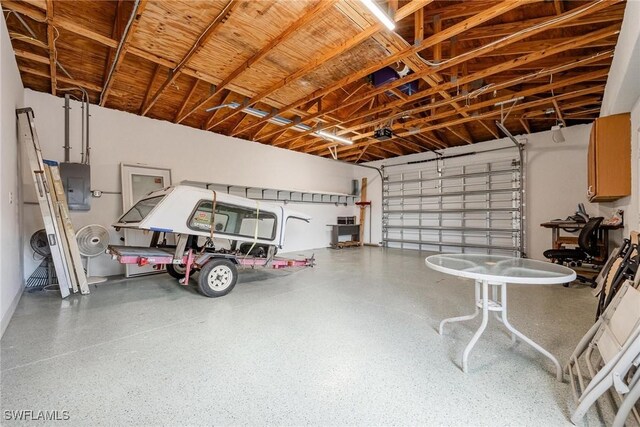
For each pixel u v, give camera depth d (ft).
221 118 19.74
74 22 11.04
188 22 10.42
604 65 12.30
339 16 9.86
